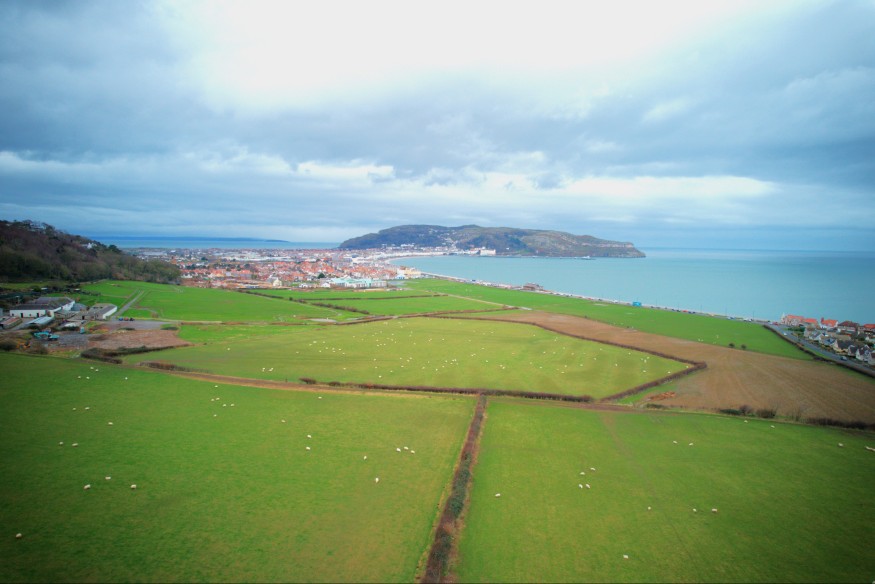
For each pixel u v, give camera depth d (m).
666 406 76.75
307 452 55.41
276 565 35.75
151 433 58.91
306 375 89.31
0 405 65.19
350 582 34.34
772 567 37.62
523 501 46.28
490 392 80.88
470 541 39.72
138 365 90.31
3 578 33.00
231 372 89.50
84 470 48.72
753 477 52.44
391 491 47.25
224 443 56.97
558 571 36.38
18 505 41.94
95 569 34.44
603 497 47.50
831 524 43.72
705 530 42.34
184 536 38.69
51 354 95.50
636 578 35.91
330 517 42.34
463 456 54.75
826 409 76.81
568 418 69.38
